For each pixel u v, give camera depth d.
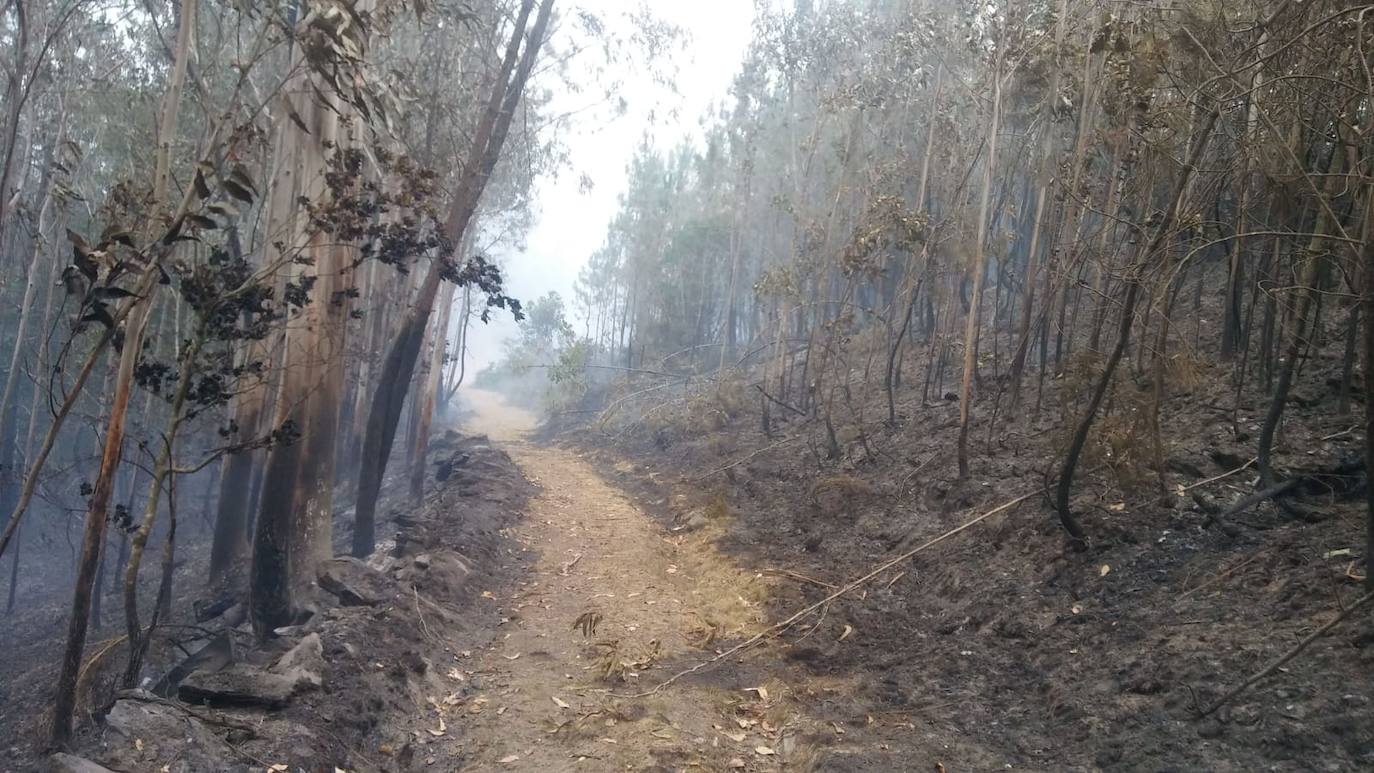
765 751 5.84
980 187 14.88
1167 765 4.63
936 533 9.36
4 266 16.86
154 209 5.62
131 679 6.43
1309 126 6.01
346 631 7.23
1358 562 5.62
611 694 6.86
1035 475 9.23
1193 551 6.77
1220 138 7.59
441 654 7.71
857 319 22.25
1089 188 9.96
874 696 6.43
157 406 16.69
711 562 10.88
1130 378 9.23
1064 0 10.01
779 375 19.70
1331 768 4.18
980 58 11.94
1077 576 7.21
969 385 10.00
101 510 5.38
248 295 6.16
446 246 8.20
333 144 7.21
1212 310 11.56
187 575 15.97
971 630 7.30
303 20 6.18
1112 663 5.87
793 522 11.59
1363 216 5.71
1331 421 7.58
